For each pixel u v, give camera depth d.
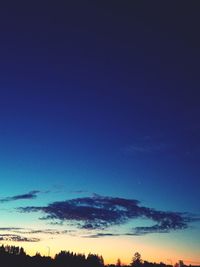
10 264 142.00
